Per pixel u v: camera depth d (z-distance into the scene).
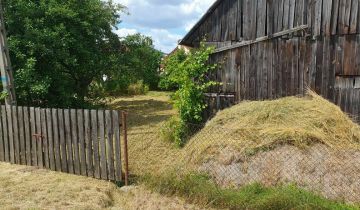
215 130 8.62
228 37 10.66
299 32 9.84
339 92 9.56
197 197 6.39
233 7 10.55
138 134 12.23
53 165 8.14
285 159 7.12
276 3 10.03
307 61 9.82
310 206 5.50
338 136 7.58
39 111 8.15
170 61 12.26
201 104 10.72
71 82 15.22
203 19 10.86
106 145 7.43
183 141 9.95
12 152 8.72
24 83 12.25
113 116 7.18
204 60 10.55
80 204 6.34
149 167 8.24
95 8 15.86
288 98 9.34
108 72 17.16
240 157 7.46
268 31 10.15
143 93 26.84
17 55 12.26
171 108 19.14
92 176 7.66
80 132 7.65
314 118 7.96
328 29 9.53
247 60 10.49
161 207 6.27
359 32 9.21
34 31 12.88
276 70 10.17
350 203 5.95
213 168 7.44
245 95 10.57
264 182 6.75
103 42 17.47
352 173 6.54
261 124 8.21
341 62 9.48
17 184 7.28
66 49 13.99
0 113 8.77
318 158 6.99
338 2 9.40
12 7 13.14
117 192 6.96
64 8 13.97
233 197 6.07
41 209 6.11
